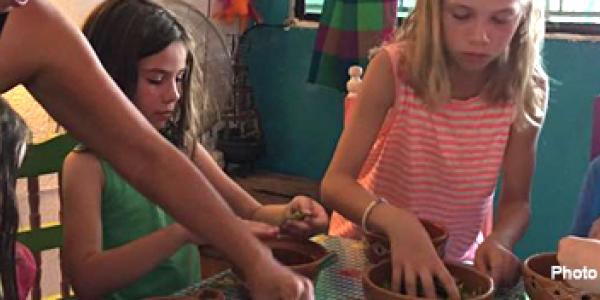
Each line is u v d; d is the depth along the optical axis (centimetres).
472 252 146
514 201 140
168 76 129
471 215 144
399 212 115
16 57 87
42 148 134
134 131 88
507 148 141
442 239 113
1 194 64
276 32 334
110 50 125
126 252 118
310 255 109
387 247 113
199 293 97
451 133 137
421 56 130
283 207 134
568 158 264
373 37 277
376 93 135
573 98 260
